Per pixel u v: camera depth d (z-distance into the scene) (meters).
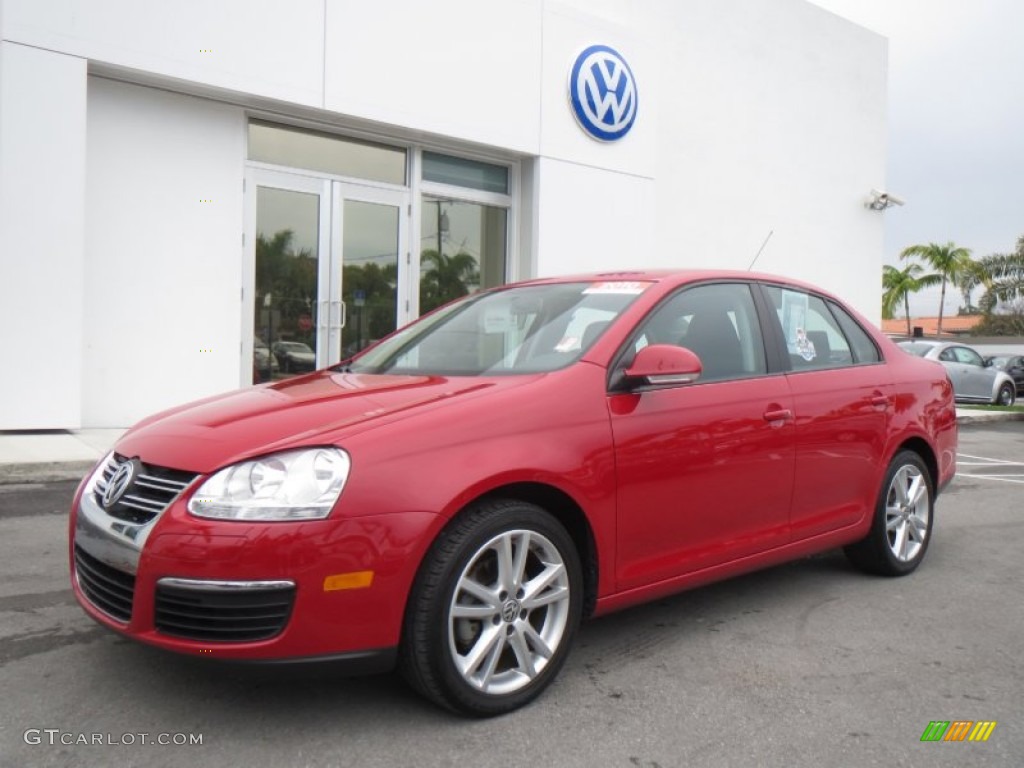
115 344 8.39
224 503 2.62
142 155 8.47
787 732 2.89
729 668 3.41
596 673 3.34
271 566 2.55
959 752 2.79
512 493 3.05
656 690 3.19
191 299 8.80
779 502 3.94
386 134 10.11
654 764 2.66
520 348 3.66
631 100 12.05
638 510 3.33
